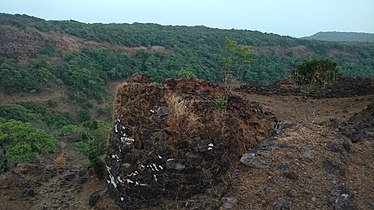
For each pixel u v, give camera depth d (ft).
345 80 74.23
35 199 39.40
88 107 139.33
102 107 140.77
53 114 126.31
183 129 31.17
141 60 172.96
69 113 132.87
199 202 27.78
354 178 27.99
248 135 32.14
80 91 147.43
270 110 54.70
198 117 31.01
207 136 29.96
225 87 41.96
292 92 69.36
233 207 25.55
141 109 34.68
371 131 35.88
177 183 29.73
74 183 41.98
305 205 25.13
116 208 32.73
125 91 38.06
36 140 63.16
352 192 26.40
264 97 65.82
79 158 62.95
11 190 40.88
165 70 151.74
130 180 31.58
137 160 31.58
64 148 73.26
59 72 156.04
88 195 38.34
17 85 137.39
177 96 34.58
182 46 195.21
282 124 36.01
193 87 42.22
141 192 31.01
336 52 223.92
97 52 177.58
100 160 41.60
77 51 180.65
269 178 27.45
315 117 52.31
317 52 222.48
